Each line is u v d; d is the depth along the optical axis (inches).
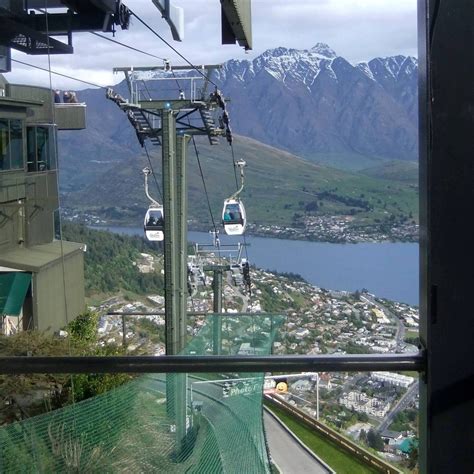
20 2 416.5
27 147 1301.7
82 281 1398.9
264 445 635.5
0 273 1151.6
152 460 425.7
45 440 340.5
